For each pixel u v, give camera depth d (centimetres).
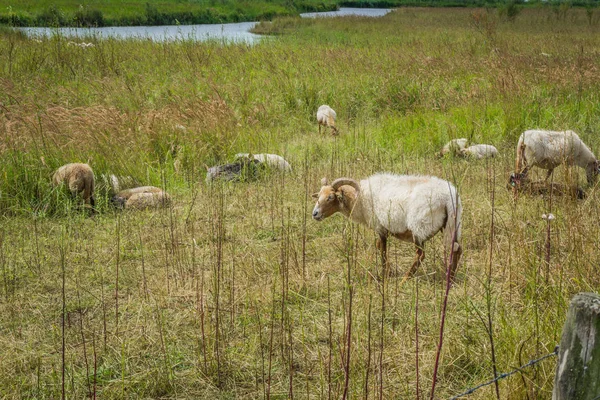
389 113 1335
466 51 1966
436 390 416
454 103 1312
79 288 591
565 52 1986
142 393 434
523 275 520
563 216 613
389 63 1742
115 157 926
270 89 1470
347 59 1828
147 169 927
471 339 458
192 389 441
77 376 446
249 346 479
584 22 3550
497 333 451
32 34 2180
